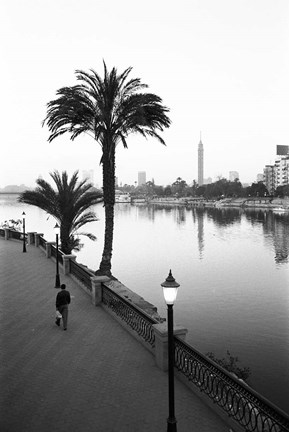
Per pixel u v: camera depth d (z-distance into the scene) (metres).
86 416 7.75
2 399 8.39
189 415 7.80
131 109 23.25
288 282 38.53
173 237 77.88
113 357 10.76
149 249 62.25
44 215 142.62
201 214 147.50
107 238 25.19
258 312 28.62
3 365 10.19
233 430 7.27
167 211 172.12
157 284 38.09
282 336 23.66
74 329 13.20
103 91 23.50
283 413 5.97
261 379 18.02
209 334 24.12
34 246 35.72
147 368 10.04
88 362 10.40
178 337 9.51
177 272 43.94
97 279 16.28
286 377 18.08
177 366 9.53
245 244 66.88
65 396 8.54
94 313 15.22
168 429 6.89
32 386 9.00
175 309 29.44
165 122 25.23
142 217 136.38
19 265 25.88
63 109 22.91
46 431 7.22
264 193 196.25
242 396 7.12
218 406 7.85
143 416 7.75
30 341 12.01
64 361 10.46
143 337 11.72
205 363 8.30
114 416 7.75
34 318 14.45
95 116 23.20
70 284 20.52
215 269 45.59
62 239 32.09
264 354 20.97
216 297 32.91
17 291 18.75
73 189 31.92
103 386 9.02
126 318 13.26
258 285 37.31
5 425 7.39
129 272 44.12
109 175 24.97
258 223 104.69
